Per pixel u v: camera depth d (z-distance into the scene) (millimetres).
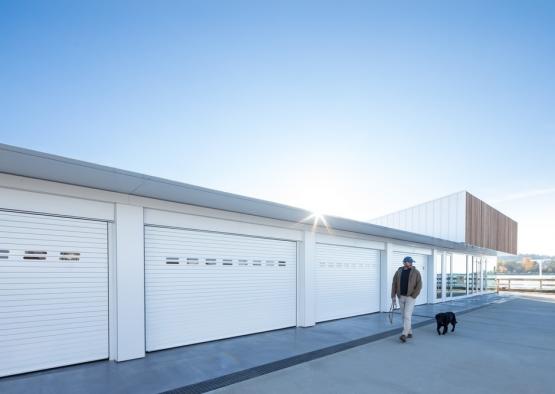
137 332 5289
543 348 6344
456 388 4195
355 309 10039
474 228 16375
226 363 5051
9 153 3471
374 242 10773
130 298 5254
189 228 6199
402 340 6680
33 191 4527
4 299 4383
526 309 12656
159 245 5918
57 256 4820
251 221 7164
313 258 8516
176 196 5520
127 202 5352
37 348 4574
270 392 3980
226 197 5566
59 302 4785
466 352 5953
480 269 20078
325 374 4656
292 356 5434
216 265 6711
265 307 7523
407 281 6883
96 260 5164
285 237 7906
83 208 4953
